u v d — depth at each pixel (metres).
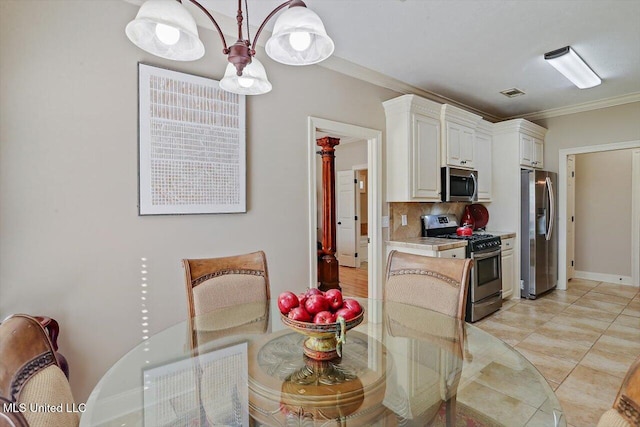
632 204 5.03
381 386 1.15
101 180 1.94
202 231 2.33
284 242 2.74
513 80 3.55
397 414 1.10
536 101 4.29
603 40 2.71
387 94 3.55
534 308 3.96
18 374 0.81
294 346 1.43
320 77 2.97
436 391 1.24
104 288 1.96
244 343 1.49
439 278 1.94
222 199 2.40
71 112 1.85
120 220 2.01
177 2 1.10
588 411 2.00
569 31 2.56
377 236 3.47
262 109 2.61
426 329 1.71
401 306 1.99
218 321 1.74
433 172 3.62
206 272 1.90
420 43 2.74
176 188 2.20
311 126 2.88
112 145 1.98
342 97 3.13
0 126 1.67
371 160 3.45
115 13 1.99
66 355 1.85
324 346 1.29
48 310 1.80
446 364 1.43
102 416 1.06
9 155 1.70
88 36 1.90
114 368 1.32
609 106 4.28
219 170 2.38
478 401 1.29
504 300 4.29
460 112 3.82
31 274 1.75
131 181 2.04
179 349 1.46
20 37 1.72
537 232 4.33
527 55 2.96
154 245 2.13
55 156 1.81
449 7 2.25
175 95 2.19
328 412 1.04
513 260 4.34
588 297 4.41
